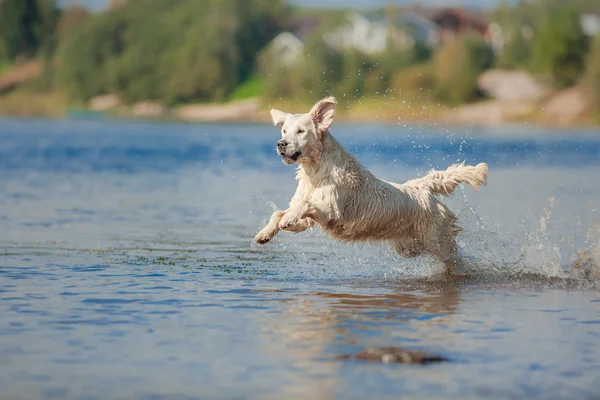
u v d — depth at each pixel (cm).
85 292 990
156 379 685
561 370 720
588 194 2183
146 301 949
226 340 792
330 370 709
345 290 1045
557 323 880
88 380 682
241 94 8050
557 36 7338
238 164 3172
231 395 652
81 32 9388
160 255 1280
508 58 7969
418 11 10025
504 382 688
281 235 1529
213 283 1069
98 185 2372
